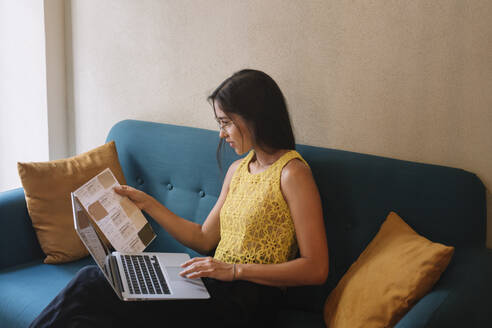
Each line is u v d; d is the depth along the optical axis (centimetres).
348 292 130
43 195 174
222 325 131
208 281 137
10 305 150
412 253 123
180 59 202
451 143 150
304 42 171
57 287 157
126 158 199
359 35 160
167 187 190
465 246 136
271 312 138
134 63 216
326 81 169
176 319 129
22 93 246
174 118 209
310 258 134
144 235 160
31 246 177
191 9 195
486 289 117
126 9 213
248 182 147
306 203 137
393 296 119
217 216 161
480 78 143
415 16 150
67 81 240
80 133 241
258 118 143
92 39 227
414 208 142
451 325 107
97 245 134
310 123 174
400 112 157
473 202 138
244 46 185
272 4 175
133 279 134
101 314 126
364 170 150
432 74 150
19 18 238
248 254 141
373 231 147
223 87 146
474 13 141
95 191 154
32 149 248
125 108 223
